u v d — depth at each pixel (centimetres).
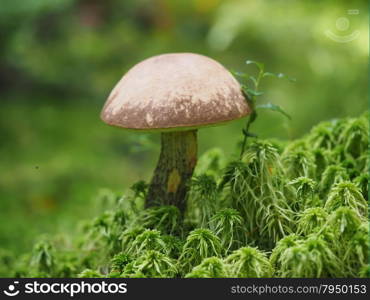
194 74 42
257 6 107
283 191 45
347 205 42
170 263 41
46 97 129
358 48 91
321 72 95
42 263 49
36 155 98
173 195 45
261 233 43
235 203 45
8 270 54
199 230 42
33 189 80
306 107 92
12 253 56
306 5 104
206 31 142
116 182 86
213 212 44
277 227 43
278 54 105
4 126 110
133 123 42
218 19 119
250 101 44
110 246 46
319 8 101
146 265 42
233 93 43
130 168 95
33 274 48
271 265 41
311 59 98
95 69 133
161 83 42
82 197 78
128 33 141
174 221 44
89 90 129
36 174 87
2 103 124
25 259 53
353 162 47
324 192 46
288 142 52
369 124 49
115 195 54
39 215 71
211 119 41
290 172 46
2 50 111
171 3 150
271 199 44
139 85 42
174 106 41
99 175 89
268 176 44
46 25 134
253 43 108
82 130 111
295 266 40
